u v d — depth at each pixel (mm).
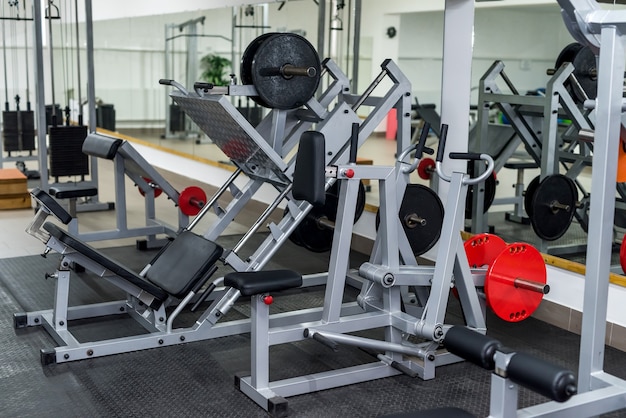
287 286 2602
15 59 8969
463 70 3945
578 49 3619
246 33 6016
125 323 3480
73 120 9664
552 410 1972
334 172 2777
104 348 3064
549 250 3777
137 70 8148
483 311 3113
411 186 3422
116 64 8617
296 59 3480
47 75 9766
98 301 3811
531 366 1612
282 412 2553
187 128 7191
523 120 3852
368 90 3588
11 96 9078
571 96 3660
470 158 2717
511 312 3023
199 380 2855
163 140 7754
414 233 3482
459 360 3076
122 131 8695
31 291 3941
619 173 2287
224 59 6391
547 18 3672
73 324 3445
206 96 3391
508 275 2971
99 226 5570
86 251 3070
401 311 3084
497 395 1697
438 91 4371
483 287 3029
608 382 2182
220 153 6523
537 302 3078
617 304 3266
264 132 3840
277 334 2691
